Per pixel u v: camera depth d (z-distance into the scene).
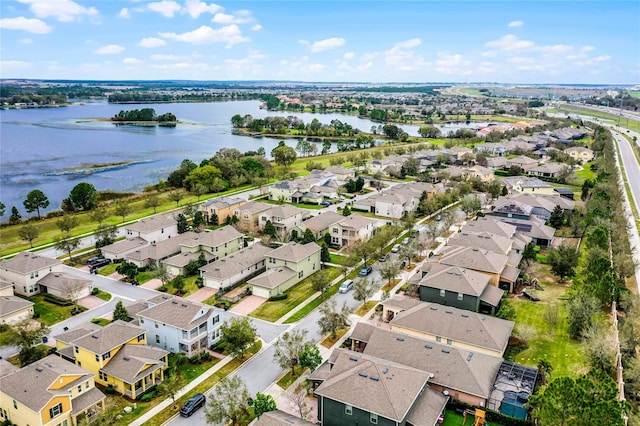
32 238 92.25
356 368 43.97
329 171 151.75
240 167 155.25
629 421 39.75
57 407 42.34
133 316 60.84
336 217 101.75
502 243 78.62
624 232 86.31
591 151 180.00
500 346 51.78
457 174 146.62
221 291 72.12
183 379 50.75
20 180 156.38
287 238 95.44
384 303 62.69
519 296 70.38
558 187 132.88
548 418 35.78
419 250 85.62
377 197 116.62
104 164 185.00
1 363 50.00
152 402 47.19
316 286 70.44
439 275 65.81
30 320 57.44
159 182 147.75
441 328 55.22
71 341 51.47
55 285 70.94
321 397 42.25
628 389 46.31
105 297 71.00
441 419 43.34
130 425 43.53
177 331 54.53
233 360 54.59
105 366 49.34
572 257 74.19
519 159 163.75
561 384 36.28
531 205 104.94
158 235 94.88
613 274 67.56
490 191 122.88
